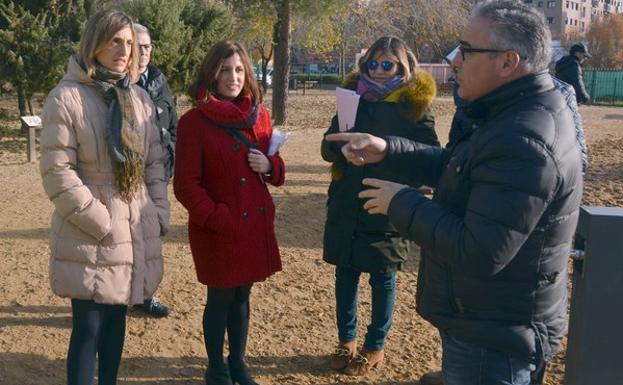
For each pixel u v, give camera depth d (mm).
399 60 3979
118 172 3305
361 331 4930
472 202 2297
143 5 16125
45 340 4688
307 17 19781
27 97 16094
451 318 2482
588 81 38938
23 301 5320
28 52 15031
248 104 3814
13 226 7539
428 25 33906
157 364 4418
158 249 3588
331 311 5289
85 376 3402
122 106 3303
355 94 3639
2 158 13195
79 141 3256
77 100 3248
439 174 2965
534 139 2236
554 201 2291
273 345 4695
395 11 32938
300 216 8188
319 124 20609
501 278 2365
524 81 2359
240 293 3938
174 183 3758
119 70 3336
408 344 4766
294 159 12750
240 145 3758
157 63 16188
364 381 4258
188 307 5301
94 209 3242
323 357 4547
